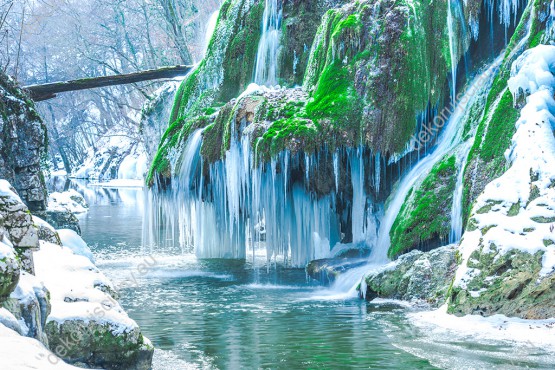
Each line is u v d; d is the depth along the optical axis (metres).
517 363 7.75
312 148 14.01
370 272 12.08
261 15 18.70
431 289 11.30
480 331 9.24
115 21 50.97
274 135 14.23
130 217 30.28
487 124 12.29
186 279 14.71
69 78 62.56
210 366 7.87
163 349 8.71
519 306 9.65
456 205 12.38
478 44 14.66
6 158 15.46
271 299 12.19
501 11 14.14
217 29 19.55
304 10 18.11
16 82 16.47
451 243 12.40
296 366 7.84
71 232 11.32
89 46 56.59
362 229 14.72
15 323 5.51
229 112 15.92
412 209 12.94
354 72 14.41
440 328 9.50
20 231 6.59
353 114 14.09
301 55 18.00
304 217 15.45
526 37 12.59
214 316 10.75
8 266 5.60
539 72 11.55
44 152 16.62
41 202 16.59
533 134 10.90
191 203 17.59
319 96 14.68
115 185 54.88
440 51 14.27
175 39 38.56
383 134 13.95
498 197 10.53
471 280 9.98
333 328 9.69
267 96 15.55
